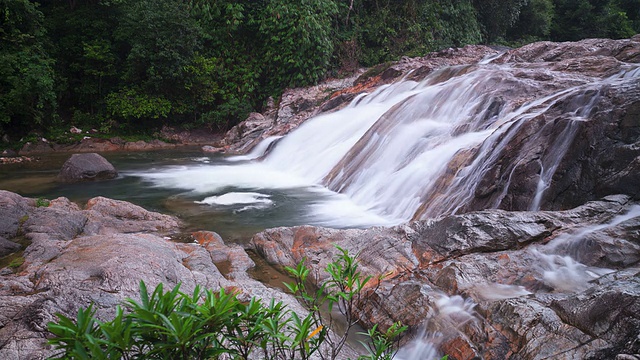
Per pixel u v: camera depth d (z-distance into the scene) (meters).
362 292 5.45
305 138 15.65
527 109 9.62
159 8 19.48
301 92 20.67
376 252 6.13
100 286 4.74
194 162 15.94
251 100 21.78
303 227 7.26
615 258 4.90
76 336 1.87
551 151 7.39
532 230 5.58
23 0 16.64
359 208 9.95
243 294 5.44
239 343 2.51
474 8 29.19
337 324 5.12
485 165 8.23
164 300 2.05
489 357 3.90
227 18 21.36
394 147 11.39
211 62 20.80
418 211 8.77
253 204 10.21
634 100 7.21
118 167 14.88
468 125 10.68
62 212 8.00
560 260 5.07
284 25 20.80
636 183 6.19
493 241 5.50
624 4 39.84
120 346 1.88
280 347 2.58
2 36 16.88
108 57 19.64
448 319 4.42
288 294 5.76
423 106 12.55
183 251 6.77
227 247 7.32
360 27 24.11
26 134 17.81
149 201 10.45
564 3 36.16
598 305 3.67
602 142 6.86
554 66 12.37
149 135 20.08
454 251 5.52
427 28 25.30
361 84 19.42
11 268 5.78
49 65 18.50
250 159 16.55
